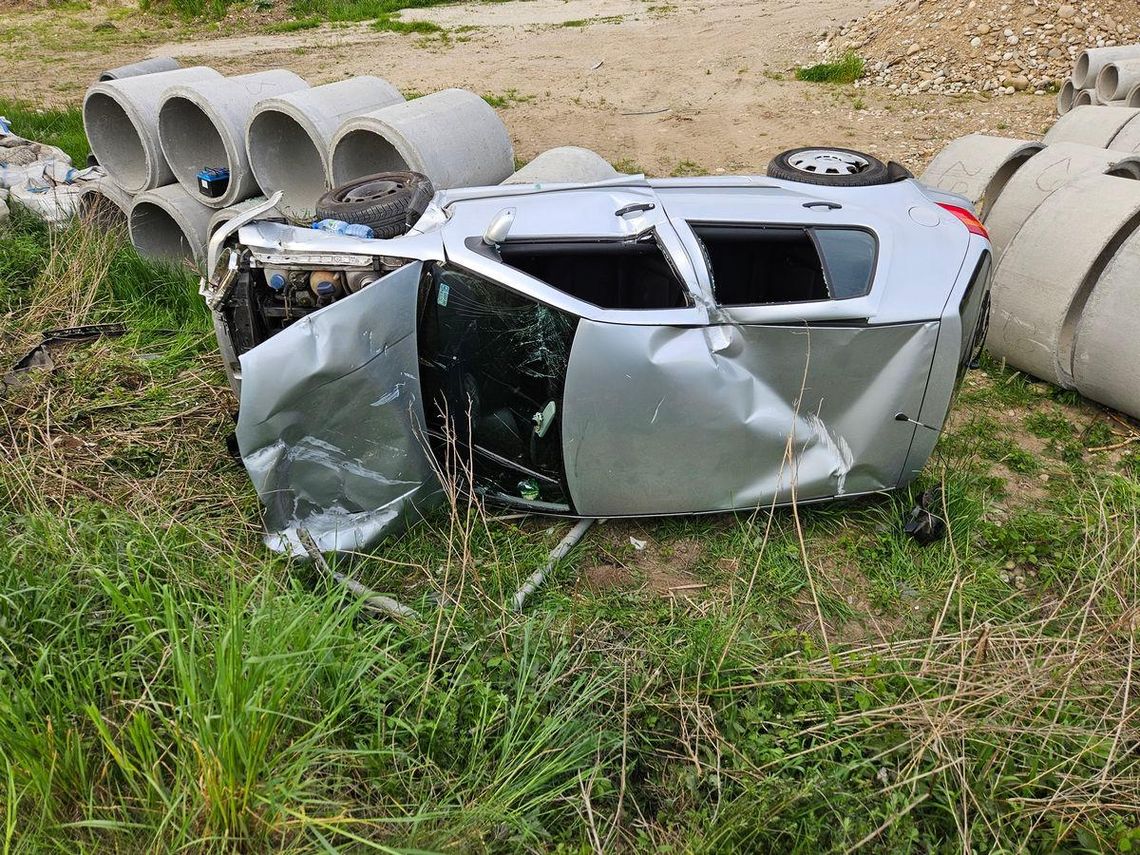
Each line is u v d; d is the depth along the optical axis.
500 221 3.27
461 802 2.41
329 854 2.11
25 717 2.43
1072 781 2.56
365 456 3.33
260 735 2.29
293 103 5.74
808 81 11.77
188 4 18.08
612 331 3.20
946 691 2.80
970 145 5.70
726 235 3.52
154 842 2.20
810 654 2.95
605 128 9.99
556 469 3.55
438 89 11.69
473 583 3.28
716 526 3.74
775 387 3.37
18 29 17.27
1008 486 4.09
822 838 2.43
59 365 4.66
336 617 2.69
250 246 3.42
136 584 2.79
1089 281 5.12
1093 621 3.12
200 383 4.59
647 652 3.02
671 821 2.48
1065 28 10.80
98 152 6.58
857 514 3.80
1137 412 4.46
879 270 3.37
